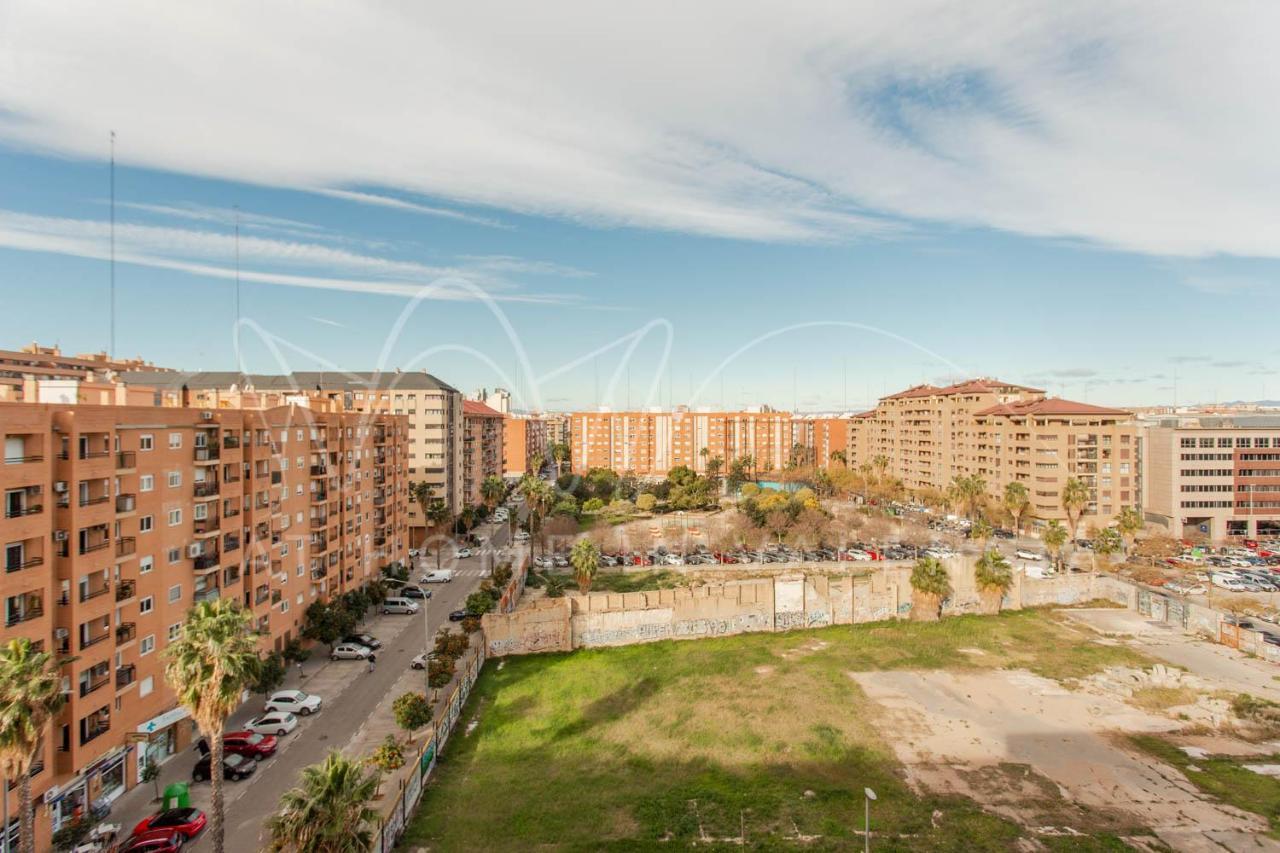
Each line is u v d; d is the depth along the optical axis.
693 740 45.53
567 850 32.78
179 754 43.94
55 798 34.06
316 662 60.94
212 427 48.94
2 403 32.41
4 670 26.55
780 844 33.34
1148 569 89.94
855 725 47.97
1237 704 50.31
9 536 32.62
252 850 33.38
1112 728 47.56
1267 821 35.75
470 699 53.16
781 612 72.62
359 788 26.50
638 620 68.19
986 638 68.50
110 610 38.53
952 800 37.91
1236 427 121.38
